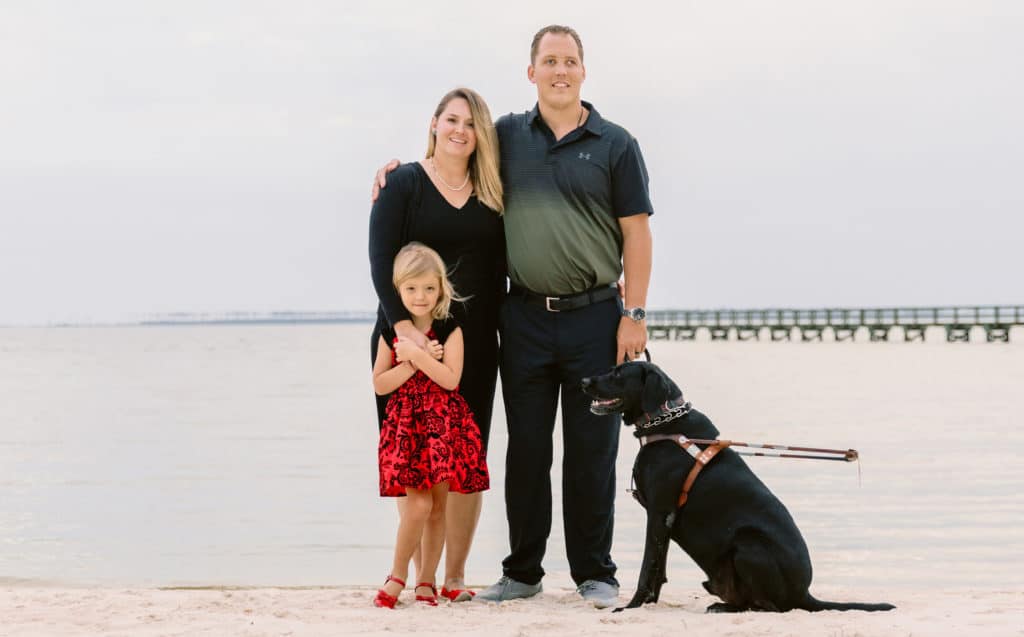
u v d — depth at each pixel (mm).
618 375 4840
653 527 4777
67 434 17859
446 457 4918
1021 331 72125
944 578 7195
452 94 5164
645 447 4832
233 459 14516
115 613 4918
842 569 7504
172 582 7375
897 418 18172
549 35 5152
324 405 24234
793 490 11000
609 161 5188
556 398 5367
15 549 8711
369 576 7695
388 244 5160
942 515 9609
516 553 5395
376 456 14781
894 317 58281
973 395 22906
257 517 10195
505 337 5340
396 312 5051
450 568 5477
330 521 10008
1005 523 9219
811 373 31391
